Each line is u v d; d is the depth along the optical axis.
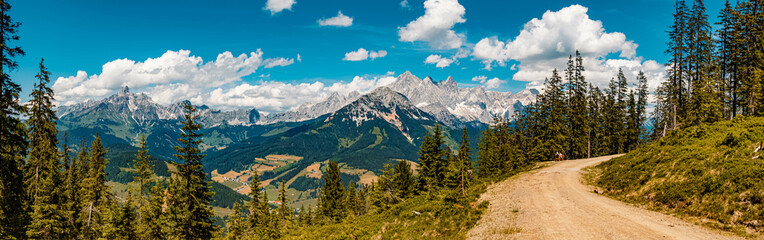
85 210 49.44
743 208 16.70
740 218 16.17
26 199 41.72
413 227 27.44
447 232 24.11
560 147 63.41
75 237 47.62
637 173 28.28
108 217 47.25
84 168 60.25
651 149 36.66
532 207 23.95
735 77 50.31
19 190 32.41
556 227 18.75
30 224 39.91
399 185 57.47
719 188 19.16
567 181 33.41
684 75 53.75
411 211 32.34
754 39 47.53
